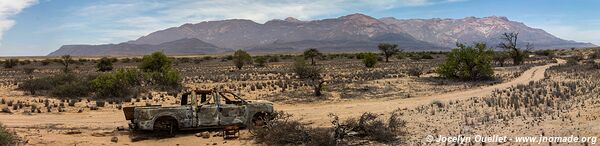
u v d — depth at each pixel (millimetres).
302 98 28484
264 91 32844
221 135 15617
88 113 22172
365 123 14805
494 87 33781
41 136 15633
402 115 18969
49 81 34750
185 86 38000
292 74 53594
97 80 29391
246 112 16781
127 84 31266
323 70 65062
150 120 15734
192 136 15797
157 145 14555
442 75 44969
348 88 33094
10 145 13562
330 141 13047
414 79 41750
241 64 73000
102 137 15844
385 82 38219
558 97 22562
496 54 77062
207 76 53469
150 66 44000
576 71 46344
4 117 20281
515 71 54406
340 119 18859
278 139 13969
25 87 34188
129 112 16188
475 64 40656
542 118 15383
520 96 23859
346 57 133500
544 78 38844
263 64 85250
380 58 105188
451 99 25719
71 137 15688
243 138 15070
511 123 14922
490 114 17453
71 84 30734
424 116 18078
